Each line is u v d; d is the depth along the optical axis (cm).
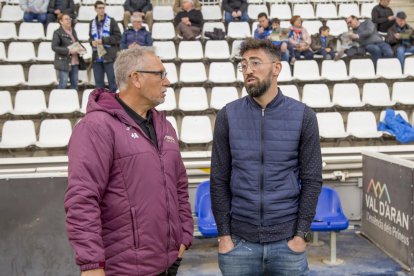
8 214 376
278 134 258
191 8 959
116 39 780
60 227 379
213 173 271
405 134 669
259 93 255
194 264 463
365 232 525
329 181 569
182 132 664
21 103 723
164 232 224
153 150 224
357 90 766
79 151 210
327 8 1098
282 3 1127
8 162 554
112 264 216
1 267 378
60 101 724
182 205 252
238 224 265
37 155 646
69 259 379
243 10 1010
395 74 847
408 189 429
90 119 216
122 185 217
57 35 761
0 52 855
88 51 895
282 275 263
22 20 987
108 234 217
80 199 204
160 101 230
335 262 457
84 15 1023
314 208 258
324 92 758
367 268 444
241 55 260
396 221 453
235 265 266
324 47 904
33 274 379
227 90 743
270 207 257
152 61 226
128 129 221
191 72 809
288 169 260
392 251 464
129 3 968
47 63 845
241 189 261
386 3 973
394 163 453
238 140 262
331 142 686
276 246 260
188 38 928
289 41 866
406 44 912
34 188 377
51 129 653
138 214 217
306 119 259
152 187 220
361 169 570
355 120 694
